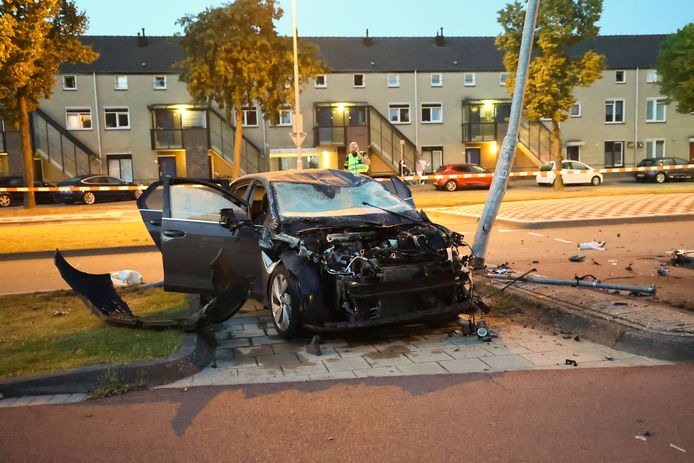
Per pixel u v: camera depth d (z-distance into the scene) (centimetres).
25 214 2245
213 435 349
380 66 4075
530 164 4222
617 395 391
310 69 2812
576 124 4197
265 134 3938
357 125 3941
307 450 328
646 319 507
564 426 348
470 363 468
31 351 486
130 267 1002
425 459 314
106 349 484
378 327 578
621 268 812
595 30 2525
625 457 310
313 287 524
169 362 451
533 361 467
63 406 399
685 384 404
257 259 610
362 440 338
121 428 361
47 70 2286
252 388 425
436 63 4162
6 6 1888
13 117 2412
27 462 322
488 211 761
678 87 2719
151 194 712
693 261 823
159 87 3825
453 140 4150
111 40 4041
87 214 2098
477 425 353
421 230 577
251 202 679
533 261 898
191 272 661
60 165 3719
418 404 387
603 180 3725
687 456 310
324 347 529
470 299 568
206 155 3838
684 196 1922
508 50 2716
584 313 549
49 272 986
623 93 4225
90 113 3772
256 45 2655
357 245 555
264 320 634
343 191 656
